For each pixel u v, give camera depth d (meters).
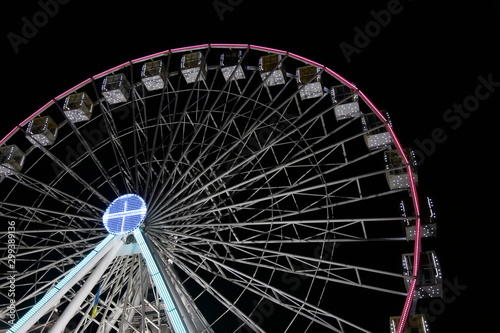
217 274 23.55
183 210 23.67
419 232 21.98
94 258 21.19
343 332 21.30
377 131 25.39
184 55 28.77
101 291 23.69
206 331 22.06
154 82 28.50
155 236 23.19
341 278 22.28
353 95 25.64
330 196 23.92
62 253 24.58
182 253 24.89
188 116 27.09
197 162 25.83
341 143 24.30
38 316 19.62
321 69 26.41
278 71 27.48
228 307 22.94
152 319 28.88
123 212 22.91
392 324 22.14
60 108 27.28
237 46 28.00
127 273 25.19
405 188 24.25
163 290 19.75
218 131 24.94
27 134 26.91
